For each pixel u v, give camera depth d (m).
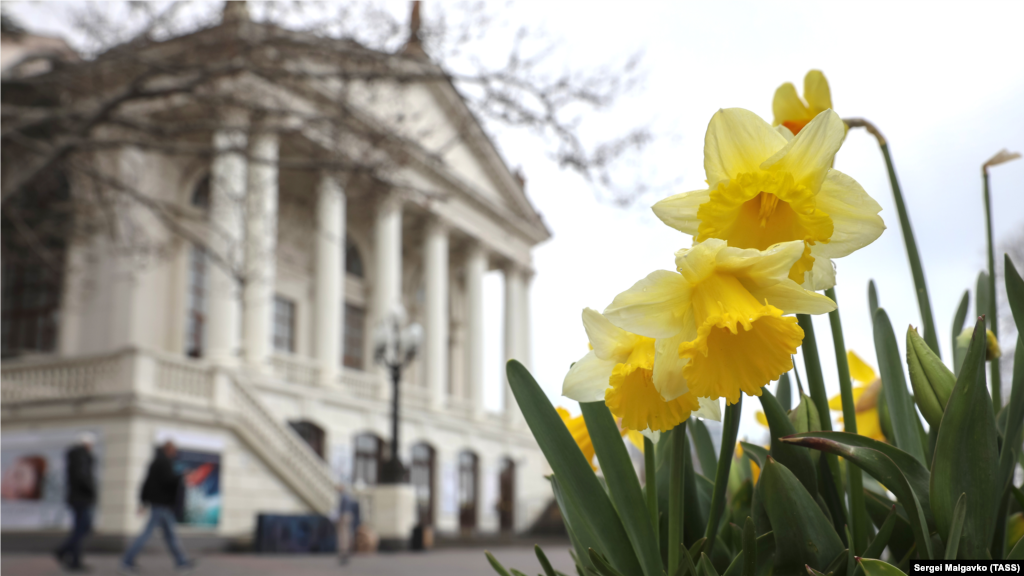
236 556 15.92
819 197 0.72
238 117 11.27
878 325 0.92
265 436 19.70
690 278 0.65
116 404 16.56
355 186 11.55
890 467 0.68
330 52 10.63
